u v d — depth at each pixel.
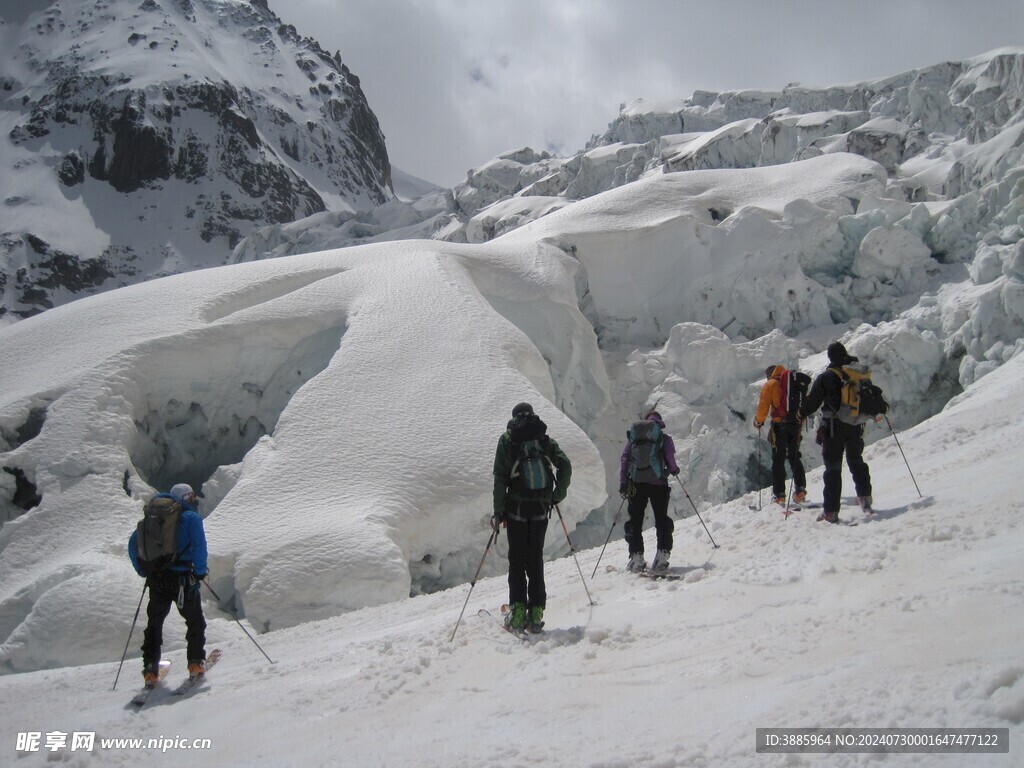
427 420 19.03
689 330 28.28
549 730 4.03
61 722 5.97
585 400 28.11
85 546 16.08
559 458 6.19
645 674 4.58
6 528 16.84
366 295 24.77
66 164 166.50
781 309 29.80
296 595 14.30
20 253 143.88
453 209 78.12
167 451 22.38
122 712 6.09
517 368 22.05
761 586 5.97
